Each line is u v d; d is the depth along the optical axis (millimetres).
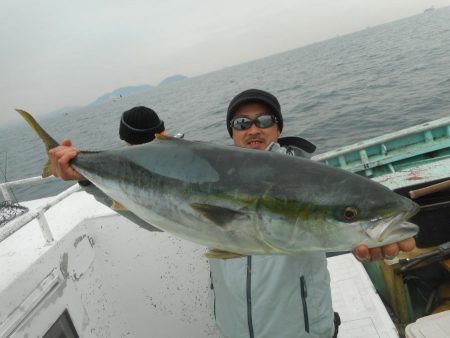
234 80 72812
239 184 1476
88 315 2611
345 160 6773
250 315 1959
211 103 37844
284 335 1925
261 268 1940
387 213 1330
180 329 3043
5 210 3309
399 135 6426
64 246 2477
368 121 13992
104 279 2896
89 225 2840
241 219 1472
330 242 1396
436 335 2197
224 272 2076
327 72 37375
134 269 2930
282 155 1511
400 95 17078
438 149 6242
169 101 59281
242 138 2160
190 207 1579
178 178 1620
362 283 3178
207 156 1595
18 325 2016
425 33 58500
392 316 3504
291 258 1931
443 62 23688
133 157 1798
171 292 2971
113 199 1918
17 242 2551
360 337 2646
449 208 3146
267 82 43406
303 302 1913
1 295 1954
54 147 2070
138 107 2787
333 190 1377
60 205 3252
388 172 6383
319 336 1938
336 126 14336
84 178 2064
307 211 1384
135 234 2867
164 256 2906
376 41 69312
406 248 1363
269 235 1450
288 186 1411
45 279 2254
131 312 3006
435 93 15570
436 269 3512
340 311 2928
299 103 21609
